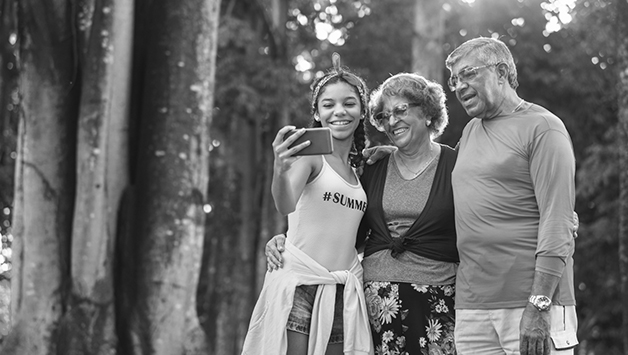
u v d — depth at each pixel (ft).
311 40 56.59
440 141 52.39
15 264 21.58
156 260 21.58
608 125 55.67
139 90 22.61
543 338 11.07
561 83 54.60
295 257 12.66
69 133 21.75
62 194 21.47
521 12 54.65
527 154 11.53
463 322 11.97
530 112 11.75
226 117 55.57
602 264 52.37
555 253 11.09
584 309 55.57
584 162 51.83
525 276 11.50
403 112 12.78
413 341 12.39
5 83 32.07
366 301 12.89
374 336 12.82
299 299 12.60
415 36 42.55
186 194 22.13
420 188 12.76
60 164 21.56
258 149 55.93
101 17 21.90
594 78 54.44
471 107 11.93
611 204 51.34
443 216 12.52
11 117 37.24
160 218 21.76
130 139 22.35
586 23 54.24
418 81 12.98
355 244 13.14
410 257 12.59
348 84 13.01
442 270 12.52
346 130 12.94
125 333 21.07
